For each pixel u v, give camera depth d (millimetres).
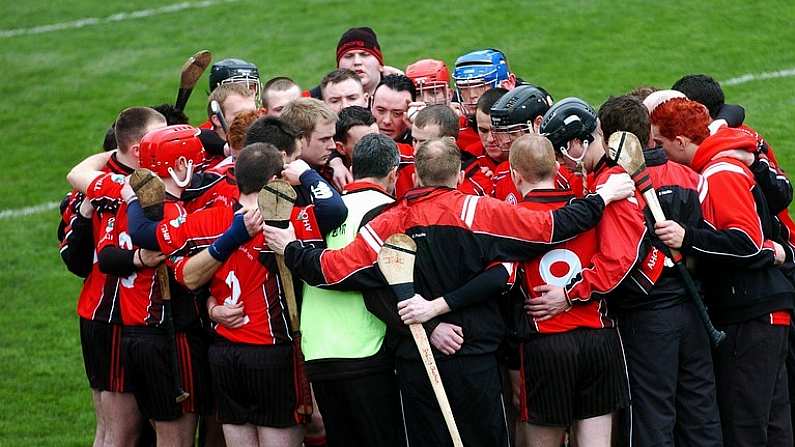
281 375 19938
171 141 20047
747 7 56062
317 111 20750
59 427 28734
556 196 19000
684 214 19641
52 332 34875
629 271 18625
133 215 20062
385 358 19219
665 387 19359
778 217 22266
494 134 20719
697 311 19719
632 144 19078
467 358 18688
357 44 29031
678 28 54688
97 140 49344
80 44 60594
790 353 22844
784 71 48594
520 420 20438
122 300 21344
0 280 38469
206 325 21391
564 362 18969
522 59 53062
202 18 63375
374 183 19609
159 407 21297
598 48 53562
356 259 18578
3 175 46719
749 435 20828
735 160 20156
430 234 18672
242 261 19828
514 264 18672
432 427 18781
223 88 24125
